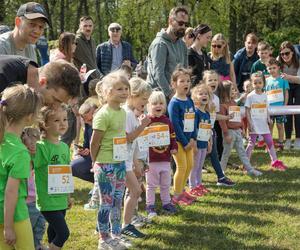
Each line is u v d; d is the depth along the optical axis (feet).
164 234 15.70
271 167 25.68
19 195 10.28
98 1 104.83
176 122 18.71
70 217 17.42
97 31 112.57
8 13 88.89
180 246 14.67
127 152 14.69
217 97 22.82
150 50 21.66
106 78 14.38
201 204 19.07
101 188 14.33
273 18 107.86
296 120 31.65
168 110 19.02
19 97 10.03
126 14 88.33
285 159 27.96
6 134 10.18
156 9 83.97
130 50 31.73
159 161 17.75
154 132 17.31
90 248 14.64
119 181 14.56
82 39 28.04
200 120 20.26
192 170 20.36
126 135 15.05
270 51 30.96
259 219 17.11
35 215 12.79
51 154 12.35
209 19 82.99
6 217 9.87
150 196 17.67
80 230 16.12
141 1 84.79
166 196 18.03
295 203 19.13
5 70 10.75
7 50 12.63
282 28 102.12
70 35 23.30
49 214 12.41
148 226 16.49
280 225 16.52
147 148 16.85
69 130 22.72
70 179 12.59
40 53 31.48
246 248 14.51
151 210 17.60
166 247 14.60
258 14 106.52
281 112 29.68
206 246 14.65
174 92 20.86
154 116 17.49
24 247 10.31
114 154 14.28
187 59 22.86
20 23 12.60
